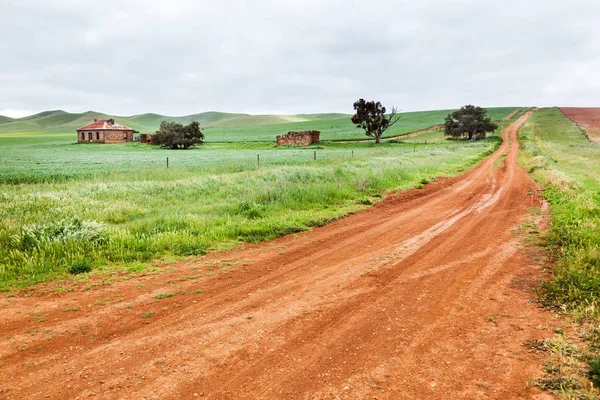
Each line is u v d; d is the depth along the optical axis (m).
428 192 17.98
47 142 109.62
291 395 3.61
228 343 4.65
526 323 5.05
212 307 5.78
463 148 52.38
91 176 23.98
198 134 76.06
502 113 141.12
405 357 4.27
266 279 7.02
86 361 4.26
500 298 5.92
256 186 16.94
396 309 5.60
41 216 11.14
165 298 6.16
